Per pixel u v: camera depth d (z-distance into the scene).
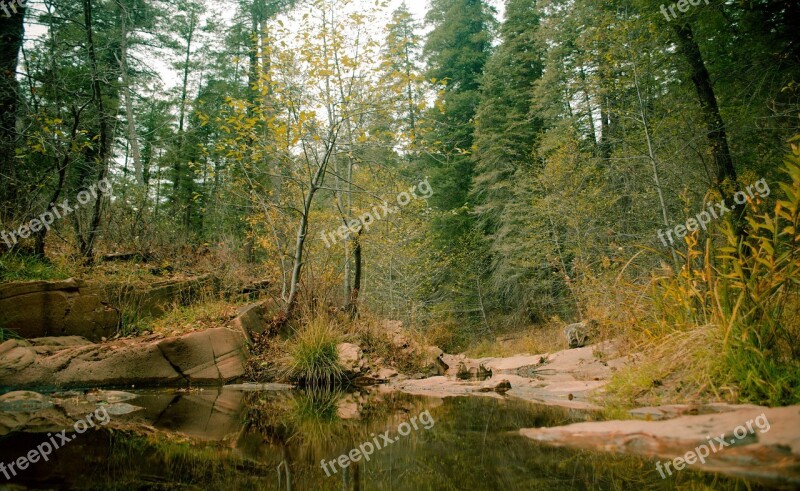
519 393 4.82
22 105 7.80
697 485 1.64
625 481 1.76
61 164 7.77
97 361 5.38
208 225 16.31
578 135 12.55
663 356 3.82
